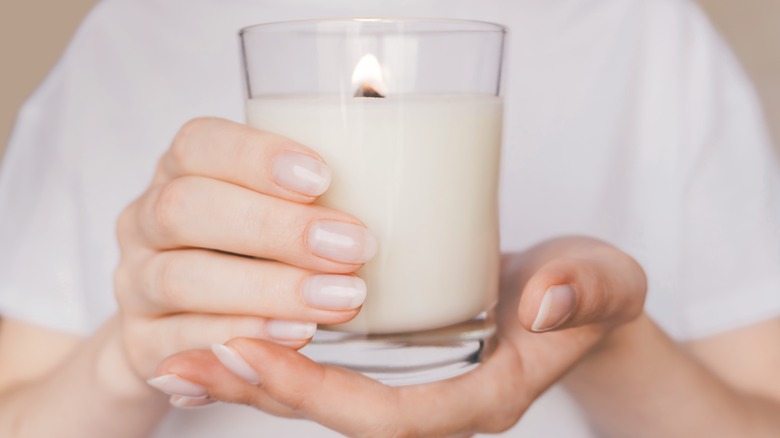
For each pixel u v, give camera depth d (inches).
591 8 24.9
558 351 14.2
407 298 13.1
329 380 12.5
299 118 12.8
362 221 12.9
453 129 13.0
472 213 13.4
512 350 14.1
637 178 25.7
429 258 13.1
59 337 24.5
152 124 25.8
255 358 12.1
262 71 13.2
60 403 18.3
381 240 12.9
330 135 12.8
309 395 12.4
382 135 12.8
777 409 21.2
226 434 22.3
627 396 18.8
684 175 25.4
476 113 13.2
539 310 12.5
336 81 12.7
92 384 17.6
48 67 38.1
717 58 25.8
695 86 25.4
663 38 25.1
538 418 23.4
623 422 19.5
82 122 26.0
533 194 25.3
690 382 19.0
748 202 25.1
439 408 12.9
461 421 13.2
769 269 24.5
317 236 12.2
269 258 12.6
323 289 12.4
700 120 25.3
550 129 25.1
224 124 13.0
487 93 13.6
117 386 17.1
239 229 12.5
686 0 26.0
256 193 12.6
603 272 13.4
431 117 12.9
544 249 16.1
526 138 25.1
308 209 12.4
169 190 13.2
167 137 25.8
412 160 12.9
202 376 12.5
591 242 15.8
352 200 12.9
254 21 25.0
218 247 12.8
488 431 13.9
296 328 12.7
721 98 25.6
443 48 12.9
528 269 15.6
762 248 24.7
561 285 12.6
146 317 14.2
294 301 12.5
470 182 13.3
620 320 14.5
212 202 12.7
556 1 24.7
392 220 12.9
